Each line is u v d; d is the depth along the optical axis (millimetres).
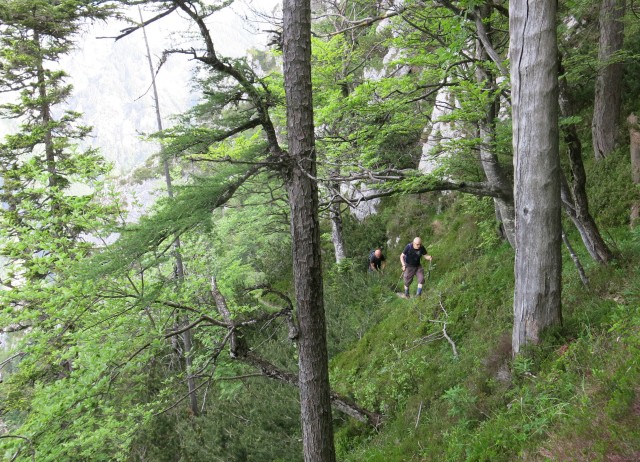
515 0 5301
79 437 7711
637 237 6707
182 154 5340
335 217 15992
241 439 10312
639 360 3723
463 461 5039
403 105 8484
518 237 5758
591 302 5980
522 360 5707
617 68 9281
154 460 11898
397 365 9797
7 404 10234
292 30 5371
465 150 8531
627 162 8945
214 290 8117
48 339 7949
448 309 10297
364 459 7445
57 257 8047
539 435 4211
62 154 12625
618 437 3162
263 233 17156
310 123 5535
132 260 4629
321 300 5812
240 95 5363
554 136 5391
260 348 13055
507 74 6660
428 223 15562
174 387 11883
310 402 5828
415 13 8586
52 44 11328
